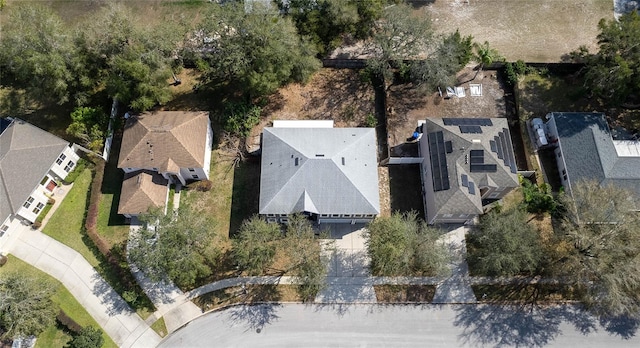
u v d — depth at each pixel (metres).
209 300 50.09
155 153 52.03
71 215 53.81
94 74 54.09
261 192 51.38
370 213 50.09
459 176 50.31
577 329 49.34
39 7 52.31
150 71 52.56
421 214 54.66
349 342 48.47
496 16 66.94
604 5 67.62
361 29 59.97
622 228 46.28
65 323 47.56
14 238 52.12
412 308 50.12
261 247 46.69
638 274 44.25
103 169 55.53
